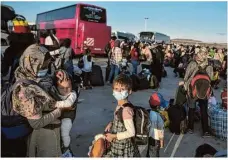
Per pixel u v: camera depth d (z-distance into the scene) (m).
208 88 5.15
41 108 2.70
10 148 2.75
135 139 2.77
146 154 3.63
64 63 7.57
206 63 5.32
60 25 20.48
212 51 16.78
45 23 22.66
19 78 2.79
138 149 3.05
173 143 5.00
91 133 5.23
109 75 10.39
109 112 6.70
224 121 5.18
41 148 2.84
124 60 10.40
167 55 19.38
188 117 5.55
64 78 2.95
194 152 4.63
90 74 9.47
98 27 19.41
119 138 2.69
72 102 2.91
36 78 2.81
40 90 2.71
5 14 8.22
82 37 18.80
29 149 2.82
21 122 2.75
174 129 5.45
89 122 5.88
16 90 2.67
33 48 2.83
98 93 8.77
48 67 2.97
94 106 7.18
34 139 2.82
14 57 4.77
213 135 5.37
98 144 2.89
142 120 2.74
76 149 4.49
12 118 2.74
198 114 6.18
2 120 2.73
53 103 2.81
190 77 5.35
